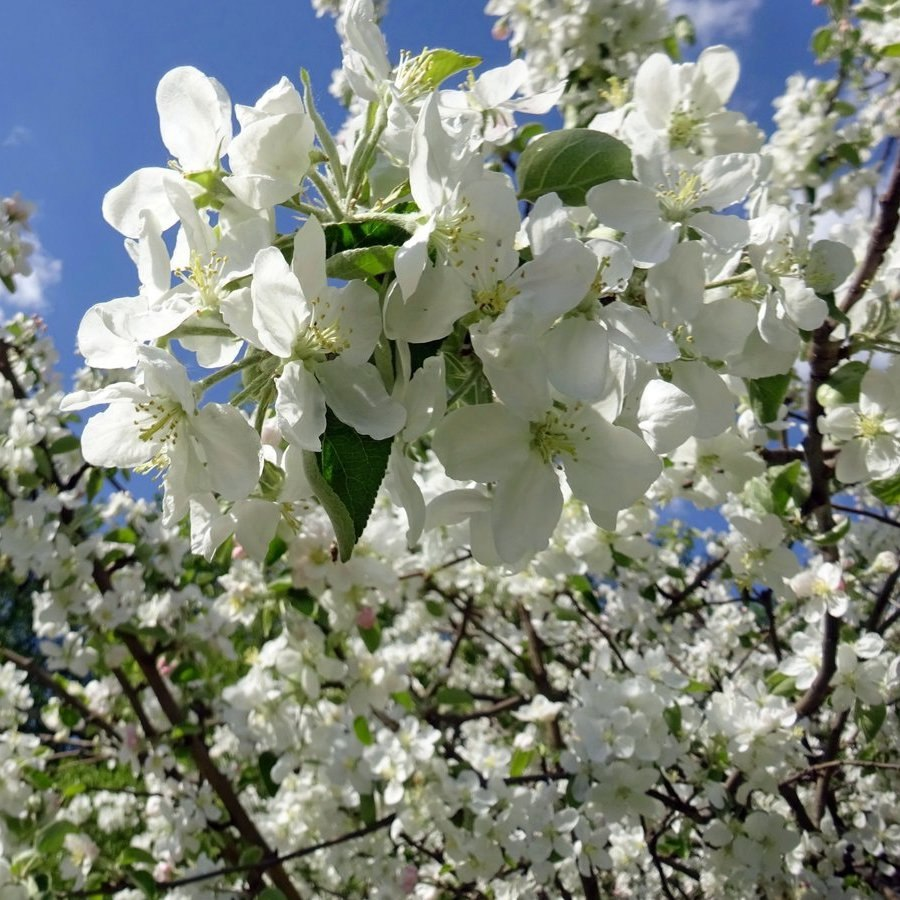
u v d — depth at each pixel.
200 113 0.20
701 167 0.23
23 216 0.58
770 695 0.44
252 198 0.19
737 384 0.29
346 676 0.50
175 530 0.61
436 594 0.70
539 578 0.57
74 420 0.63
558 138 0.23
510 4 0.55
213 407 0.18
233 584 0.53
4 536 0.54
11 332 0.62
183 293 0.18
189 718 0.60
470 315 0.19
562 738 0.55
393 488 0.20
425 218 0.18
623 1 0.52
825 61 0.55
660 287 0.21
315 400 0.18
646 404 0.20
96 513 0.61
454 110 0.22
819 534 0.39
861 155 0.57
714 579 0.81
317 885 0.70
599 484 0.19
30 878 0.48
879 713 0.41
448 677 0.79
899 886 0.56
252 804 0.77
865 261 0.32
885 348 0.31
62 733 0.69
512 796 0.47
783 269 0.25
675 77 0.30
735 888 0.45
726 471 0.37
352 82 0.21
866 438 0.31
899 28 0.50
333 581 0.43
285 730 0.51
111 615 0.56
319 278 0.18
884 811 0.57
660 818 0.51
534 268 0.18
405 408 0.18
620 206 0.22
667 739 0.43
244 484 0.18
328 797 0.56
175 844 0.61
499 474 0.19
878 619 0.51
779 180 0.56
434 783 0.49
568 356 0.19
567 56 0.54
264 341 0.17
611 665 0.58
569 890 0.57
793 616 0.67
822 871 0.49
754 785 0.43
